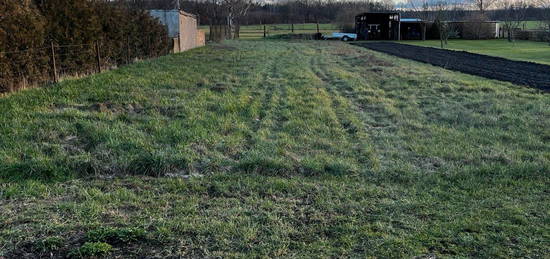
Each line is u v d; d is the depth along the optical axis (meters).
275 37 50.03
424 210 3.99
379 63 19.05
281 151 5.65
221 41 40.31
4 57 8.42
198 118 7.27
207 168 5.05
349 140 6.48
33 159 4.93
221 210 3.95
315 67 17.25
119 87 9.95
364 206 4.08
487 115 7.98
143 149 5.51
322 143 6.19
